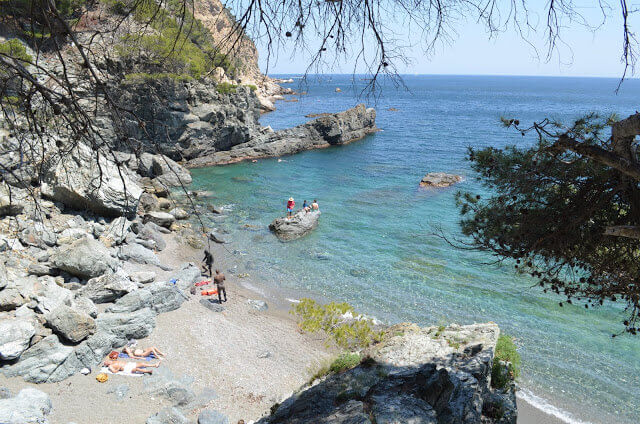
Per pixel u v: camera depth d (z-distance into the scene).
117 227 23.73
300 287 22.84
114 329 15.45
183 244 26.81
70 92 2.62
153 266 22.75
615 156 4.88
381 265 25.47
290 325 19.11
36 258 18.48
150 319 16.56
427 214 34.12
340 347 17.53
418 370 11.27
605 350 18.03
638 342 18.48
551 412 14.84
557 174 6.83
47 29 2.64
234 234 29.23
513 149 7.76
